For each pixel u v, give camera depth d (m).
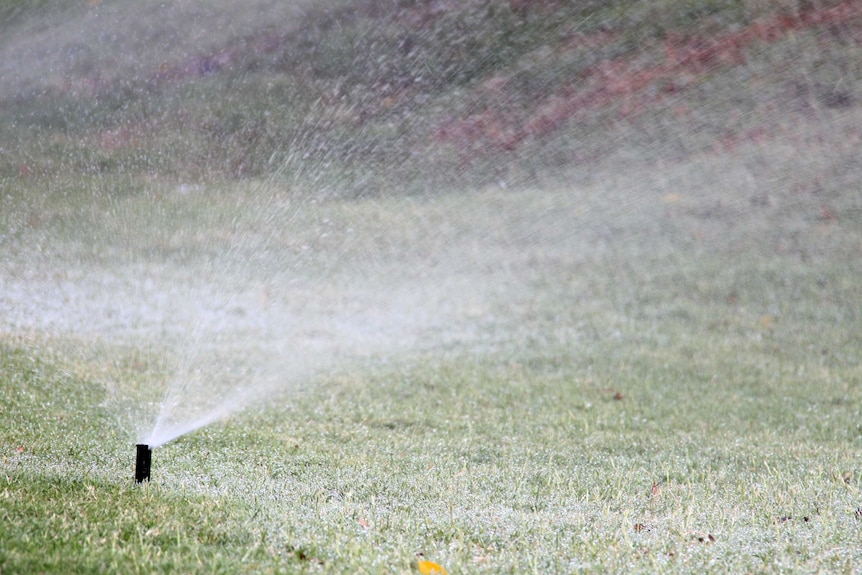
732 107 46.53
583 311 33.25
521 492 16.47
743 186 42.66
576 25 49.53
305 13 51.91
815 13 49.47
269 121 45.16
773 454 20.08
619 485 17.23
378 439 20.16
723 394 25.59
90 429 19.11
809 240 38.59
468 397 24.27
